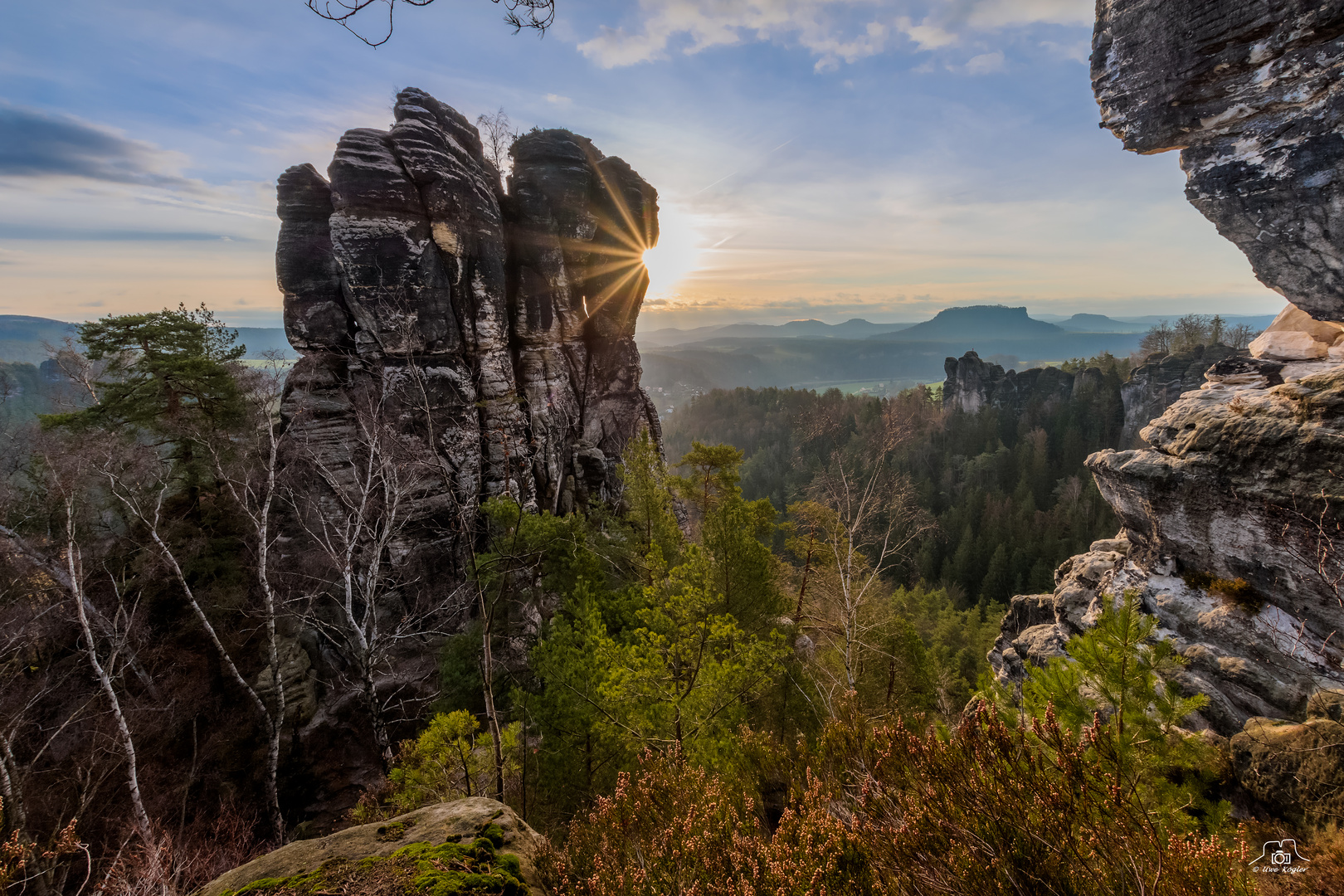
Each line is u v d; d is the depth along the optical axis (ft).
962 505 229.04
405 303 78.69
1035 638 47.88
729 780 22.36
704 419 458.09
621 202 121.90
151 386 66.69
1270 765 24.26
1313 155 25.13
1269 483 32.89
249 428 75.25
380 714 55.31
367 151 77.41
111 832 44.73
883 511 62.90
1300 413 32.30
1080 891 9.91
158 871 31.07
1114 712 18.90
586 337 122.21
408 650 75.92
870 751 16.74
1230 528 35.42
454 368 83.71
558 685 37.96
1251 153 27.25
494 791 35.86
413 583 77.36
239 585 67.51
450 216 82.07
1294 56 24.47
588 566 58.70
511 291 101.60
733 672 33.86
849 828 13.80
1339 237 25.58
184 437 66.44
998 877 10.64
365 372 79.71
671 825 14.40
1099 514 198.39
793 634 57.72
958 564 195.52
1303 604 31.91
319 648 72.54
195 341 71.67
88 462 47.57
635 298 126.72
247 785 56.85
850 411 343.05
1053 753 13.14
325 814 60.08
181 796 50.85
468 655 59.57
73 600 50.24
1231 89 26.73
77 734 49.49
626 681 32.68
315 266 79.56
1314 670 30.63
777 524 58.95
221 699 60.54
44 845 40.19
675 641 36.06
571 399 110.93
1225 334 269.23
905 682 49.67
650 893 12.70
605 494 113.80
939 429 305.73
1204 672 34.27
